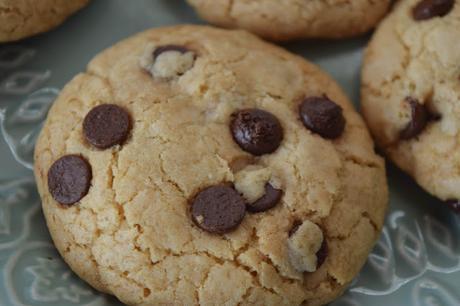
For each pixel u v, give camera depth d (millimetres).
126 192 230
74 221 232
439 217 260
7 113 260
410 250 254
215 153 234
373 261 252
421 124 253
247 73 247
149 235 227
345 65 275
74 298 232
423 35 258
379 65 262
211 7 269
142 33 260
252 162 237
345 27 271
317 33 270
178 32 258
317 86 253
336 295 237
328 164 239
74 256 233
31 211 246
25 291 230
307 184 235
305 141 240
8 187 249
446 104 251
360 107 265
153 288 227
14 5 253
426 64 255
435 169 251
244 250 228
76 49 271
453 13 258
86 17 274
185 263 227
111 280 229
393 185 263
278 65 253
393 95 257
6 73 265
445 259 253
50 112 248
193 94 242
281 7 264
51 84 266
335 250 235
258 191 231
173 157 233
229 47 251
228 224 227
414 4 265
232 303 227
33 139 259
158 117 237
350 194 240
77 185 232
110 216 229
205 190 229
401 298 247
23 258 236
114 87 243
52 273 235
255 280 228
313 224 231
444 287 247
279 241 229
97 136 234
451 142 250
